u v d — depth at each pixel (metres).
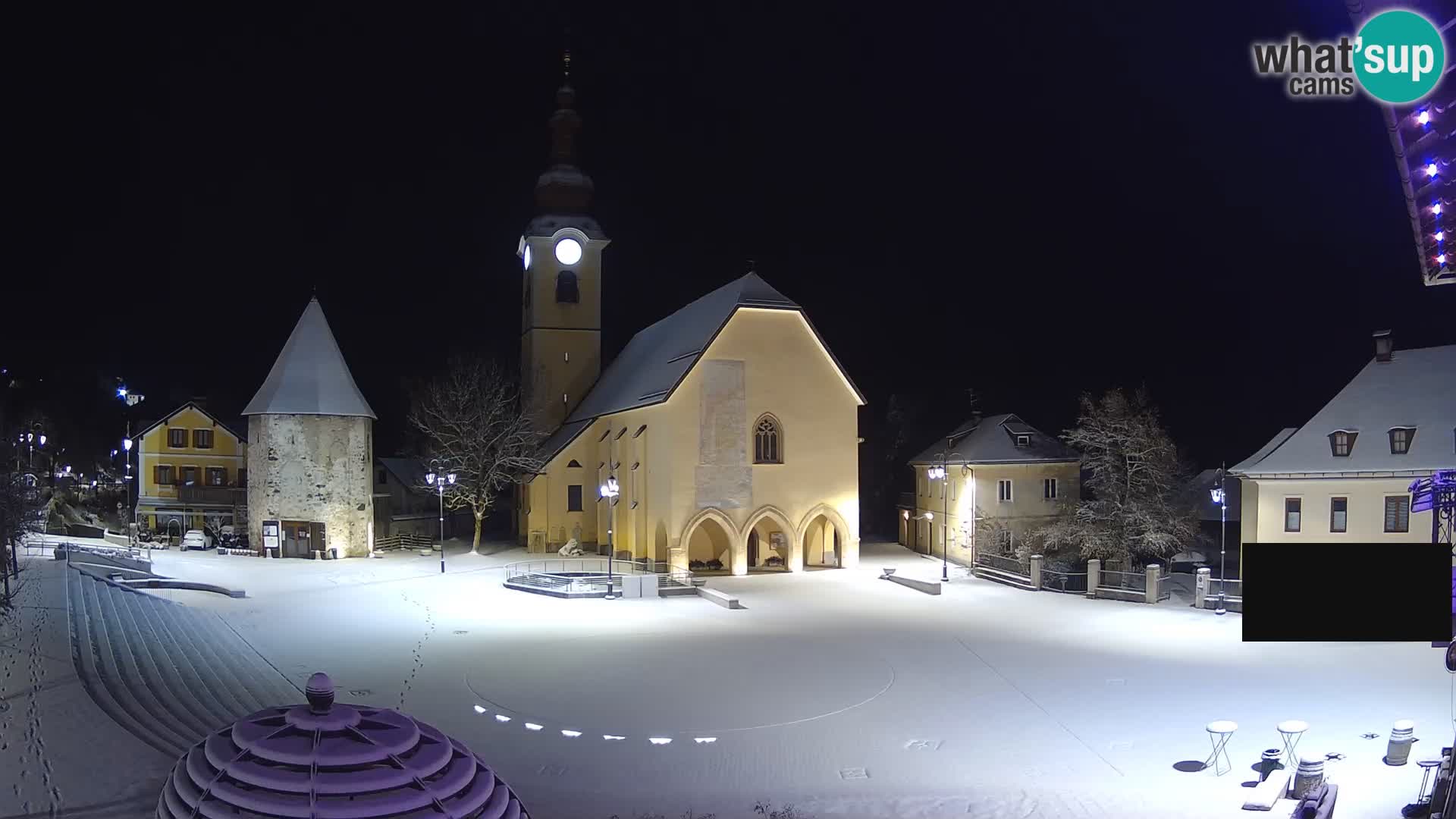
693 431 52.47
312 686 9.41
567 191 71.50
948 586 48.59
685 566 52.06
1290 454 45.38
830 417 55.66
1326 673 28.98
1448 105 8.62
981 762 21.70
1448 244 11.38
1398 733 20.05
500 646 33.81
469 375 77.31
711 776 20.86
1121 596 43.72
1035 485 55.91
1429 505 20.75
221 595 42.03
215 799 8.48
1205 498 63.34
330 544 56.62
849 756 22.22
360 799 8.55
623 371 66.94
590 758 21.97
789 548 54.34
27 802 13.20
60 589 33.88
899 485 89.75
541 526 62.47
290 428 56.12
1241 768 20.75
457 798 9.13
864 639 35.38
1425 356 45.38
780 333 54.66
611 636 35.84
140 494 67.56
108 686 20.89
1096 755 22.05
